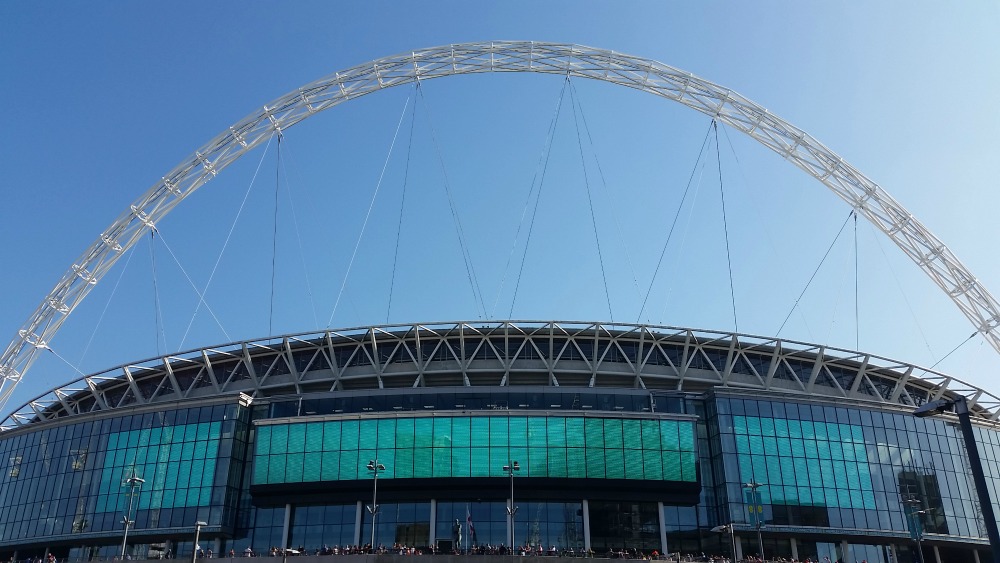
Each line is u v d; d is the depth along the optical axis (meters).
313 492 71.88
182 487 73.50
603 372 81.31
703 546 71.94
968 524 78.69
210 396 77.50
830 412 78.38
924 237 82.06
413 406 76.19
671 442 73.44
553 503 71.38
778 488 73.56
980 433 85.56
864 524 74.31
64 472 78.62
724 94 85.38
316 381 82.69
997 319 80.38
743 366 85.00
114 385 91.50
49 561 73.88
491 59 87.44
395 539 70.19
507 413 73.25
